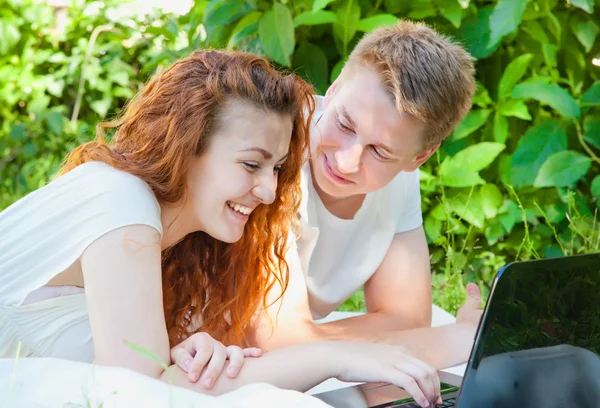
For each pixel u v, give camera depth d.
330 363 1.55
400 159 2.01
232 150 1.58
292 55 3.71
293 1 3.60
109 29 4.99
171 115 1.60
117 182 1.57
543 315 1.41
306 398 1.32
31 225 1.65
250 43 3.58
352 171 1.99
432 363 1.95
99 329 1.49
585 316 1.44
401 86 1.92
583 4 3.43
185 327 1.93
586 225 3.62
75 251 1.56
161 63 3.90
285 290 1.97
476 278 3.62
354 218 2.27
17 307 1.68
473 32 3.61
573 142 3.76
